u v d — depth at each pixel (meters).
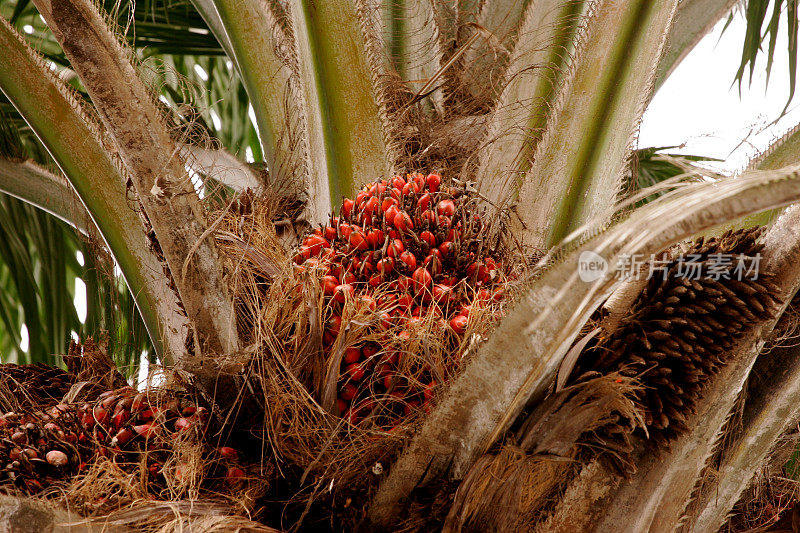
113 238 4.23
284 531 3.72
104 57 3.71
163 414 3.79
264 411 3.77
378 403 3.74
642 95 4.14
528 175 4.17
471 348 3.68
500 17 4.52
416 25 4.45
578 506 3.74
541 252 4.05
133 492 3.69
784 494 4.19
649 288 3.71
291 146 4.33
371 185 3.97
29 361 5.99
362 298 3.75
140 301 4.23
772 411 3.89
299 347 3.77
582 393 3.66
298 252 3.90
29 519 3.55
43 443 3.74
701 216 3.40
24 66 4.18
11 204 5.52
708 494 3.90
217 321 3.78
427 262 3.84
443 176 4.27
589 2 4.21
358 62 4.16
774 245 3.71
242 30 4.38
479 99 4.43
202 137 4.10
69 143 4.21
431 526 3.69
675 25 4.66
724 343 3.69
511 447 3.66
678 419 3.69
